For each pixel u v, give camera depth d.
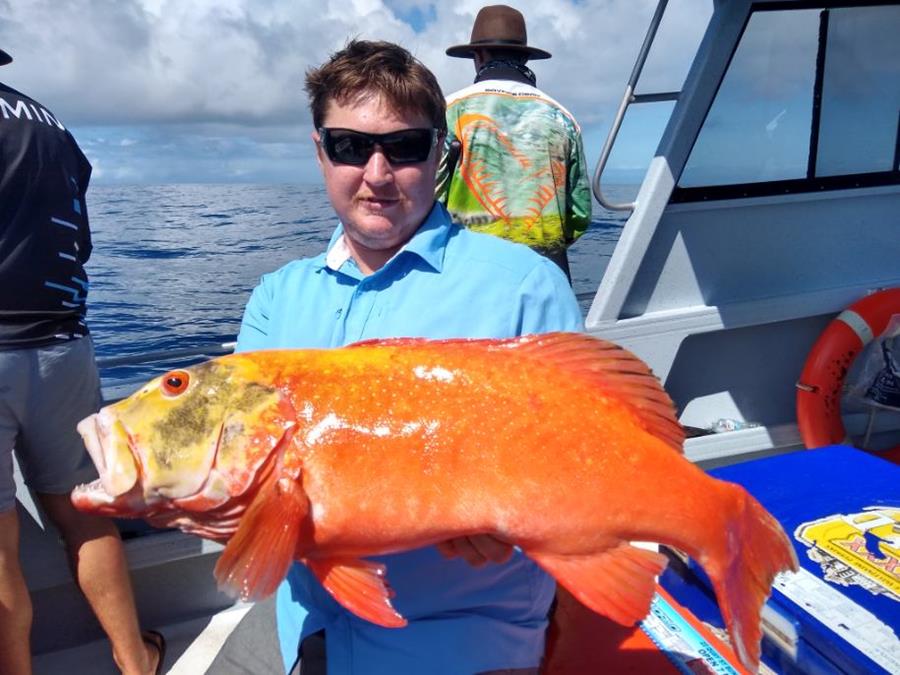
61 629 2.92
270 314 2.07
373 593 1.41
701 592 2.24
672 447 1.50
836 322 3.58
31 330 2.32
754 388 3.89
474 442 1.39
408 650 1.70
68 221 2.46
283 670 2.21
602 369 1.50
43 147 2.39
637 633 2.05
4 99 2.33
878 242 3.83
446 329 1.81
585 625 2.09
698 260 3.66
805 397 3.59
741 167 3.57
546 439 1.40
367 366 1.45
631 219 3.52
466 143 3.38
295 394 1.42
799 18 3.35
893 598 1.84
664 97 3.43
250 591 1.30
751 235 3.68
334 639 1.78
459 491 1.38
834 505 2.21
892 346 3.68
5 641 2.38
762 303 3.68
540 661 1.87
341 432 1.39
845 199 3.74
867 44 3.46
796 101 3.51
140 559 2.90
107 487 1.40
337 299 1.94
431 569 1.73
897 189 3.76
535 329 1.82
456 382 1.43
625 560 1.42
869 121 3.61
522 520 1.39
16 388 2.31
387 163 1.77
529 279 1.84
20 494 2.78
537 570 1.82
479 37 3.50
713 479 1.48
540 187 3.41
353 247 1.95
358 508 1.38
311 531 1.40
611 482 1.40
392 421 1.40
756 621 1.44
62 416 2.44
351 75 1.74
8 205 2.27
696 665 1.94
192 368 1.45
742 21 3.27
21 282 2.29
